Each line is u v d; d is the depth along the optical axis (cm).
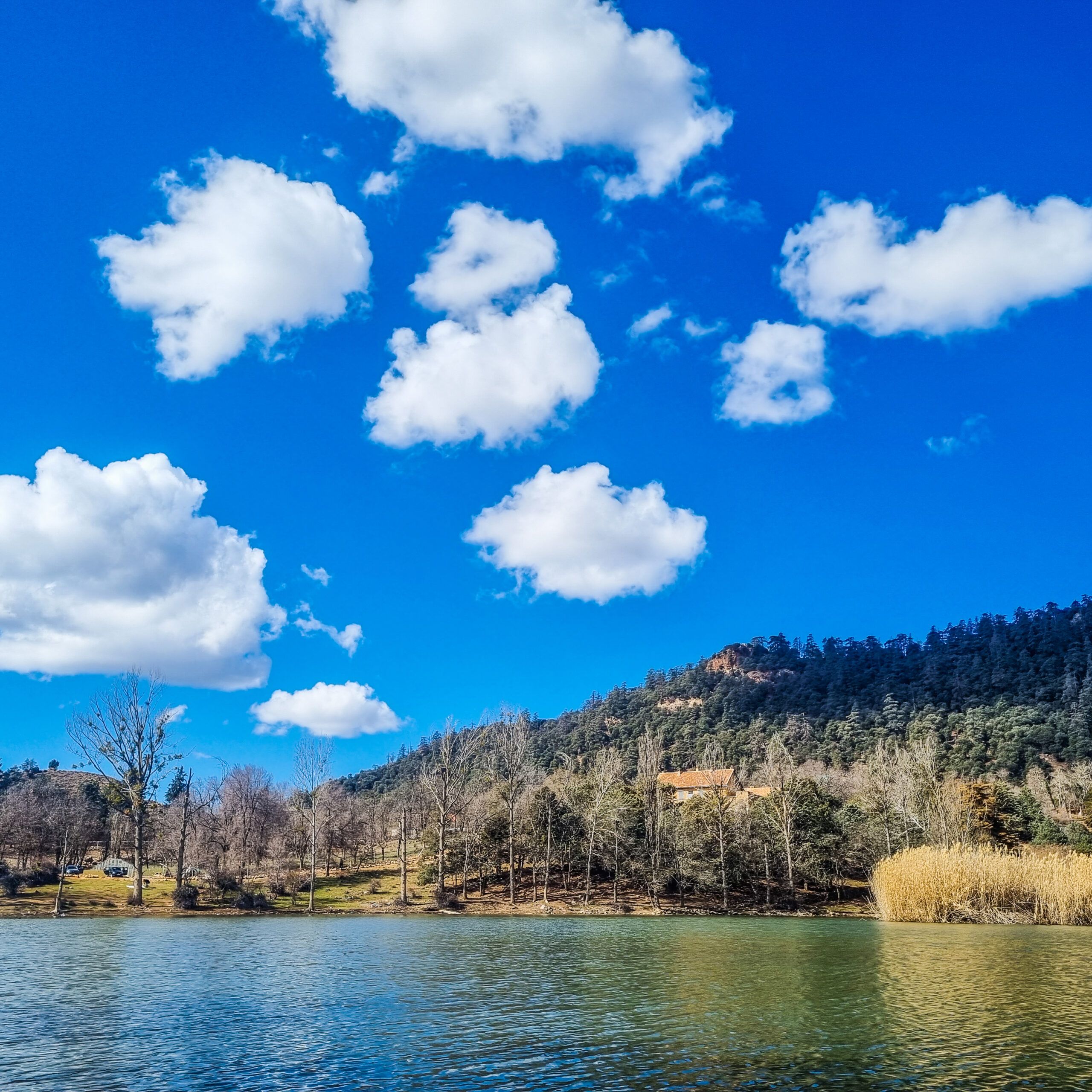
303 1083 2133
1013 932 6369
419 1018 2919
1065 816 13962
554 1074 2212
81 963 4253
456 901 8956
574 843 9794
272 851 11662
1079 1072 2234
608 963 4375
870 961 4447
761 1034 2669
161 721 8438
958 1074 2217
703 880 9369
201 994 3384
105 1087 2103
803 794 10338
